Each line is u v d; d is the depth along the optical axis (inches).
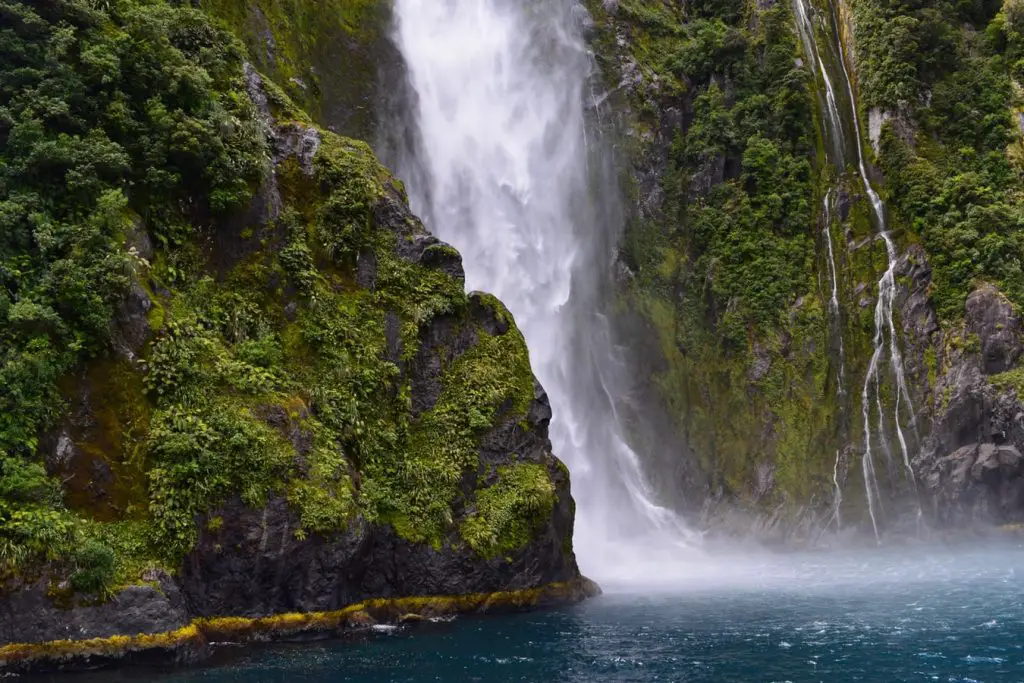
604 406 1482.5
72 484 693.9
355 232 963.3
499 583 895.1
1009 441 1391.5
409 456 898.1
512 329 1031.0
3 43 797.2
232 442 750.5
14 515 647.1
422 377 951.6
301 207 963.3
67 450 701.3
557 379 1435.8
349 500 797.2
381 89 1341.0
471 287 1384.1
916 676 650.8
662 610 919.7
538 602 920.9
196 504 722.8
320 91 1259.2
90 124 834.2
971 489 1391.5
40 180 780.0
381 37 1375.5
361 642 756.6
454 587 866.8
